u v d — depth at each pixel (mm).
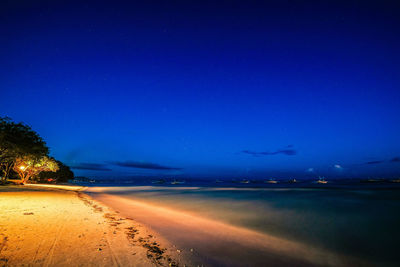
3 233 8820
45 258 6781
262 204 27391
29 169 59594
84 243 8531
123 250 8289
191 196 39531
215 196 38875
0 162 37812
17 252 7027
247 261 9078
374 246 12016
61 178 128000
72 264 6535
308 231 14711
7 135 33812
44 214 13703
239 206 25828
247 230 14625
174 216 18812
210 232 13477
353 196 36656
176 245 10070
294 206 25641
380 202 28609
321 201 30000
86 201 26031
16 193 27562
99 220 13445
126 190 62938
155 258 7973
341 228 15555
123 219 15148
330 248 11602
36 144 39312
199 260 8500
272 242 12172
